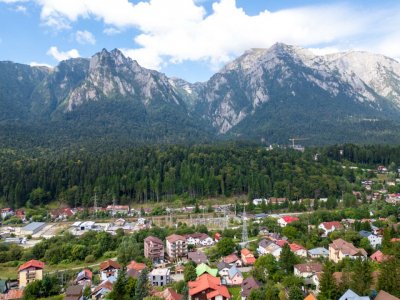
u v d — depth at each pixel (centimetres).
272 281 12544
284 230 18662
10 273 15950
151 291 11994
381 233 17188
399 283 9894
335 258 14600
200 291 11600
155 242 16812
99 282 14025
